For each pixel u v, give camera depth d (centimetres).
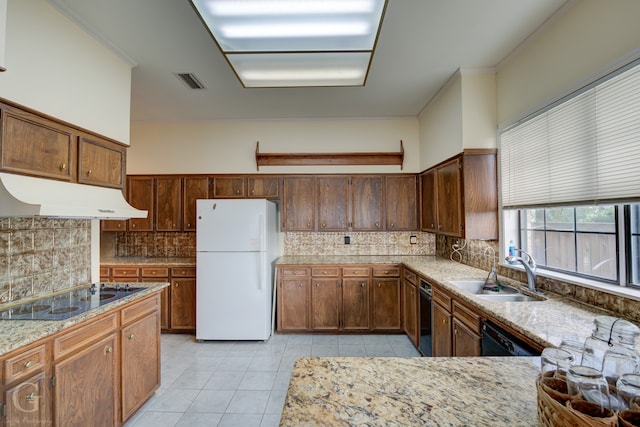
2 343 127
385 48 235
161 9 188
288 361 293
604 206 177
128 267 370
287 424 75
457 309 219
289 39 209
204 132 407
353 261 372
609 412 64
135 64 254
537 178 221
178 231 400
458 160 279
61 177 185
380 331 360
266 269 344
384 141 403
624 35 153
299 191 398
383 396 88
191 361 294
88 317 165
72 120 193
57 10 182
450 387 94
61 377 150
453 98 288
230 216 342
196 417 211
